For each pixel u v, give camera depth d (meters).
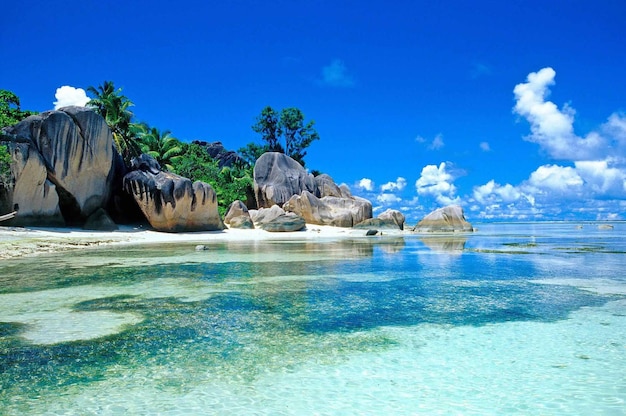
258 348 6.90
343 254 20.67
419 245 26.59
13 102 29.83
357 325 8.17
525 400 5.11
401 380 5.70
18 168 23.97
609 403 5.02
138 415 4.77
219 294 10.91
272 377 5.79
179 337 7.43
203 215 34.00
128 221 32.84
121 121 38.12
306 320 8.50
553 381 5.62
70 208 28.06
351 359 6.43
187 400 5.13
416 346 6.99
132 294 10.90
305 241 30.17
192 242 27.89
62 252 20.91
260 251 22.09
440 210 43.72
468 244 27.56
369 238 33.94
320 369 6.06
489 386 5.49
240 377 5.79
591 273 14.35
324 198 45.34
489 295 10.81
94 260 17.75
